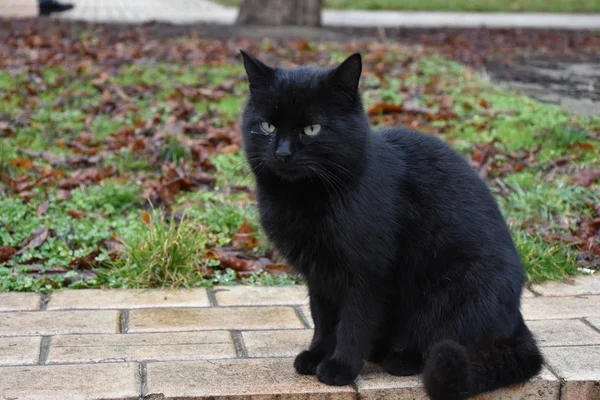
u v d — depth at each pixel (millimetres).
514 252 1542
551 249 1902
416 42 5102
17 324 1624
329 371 1484
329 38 4859
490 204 1549
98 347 1563
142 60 3797
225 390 1460
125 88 3107
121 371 1495
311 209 1474
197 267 1845
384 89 3176
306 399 1471
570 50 5199
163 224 1882
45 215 2039
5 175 2170
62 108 2807
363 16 7684
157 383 1470
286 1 5324
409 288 1514
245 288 1800
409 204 1500
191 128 2590
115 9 7770
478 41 5461
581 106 3025
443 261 1496
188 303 1730
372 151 1494
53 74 3340
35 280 1775
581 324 1666
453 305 1496
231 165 2336
